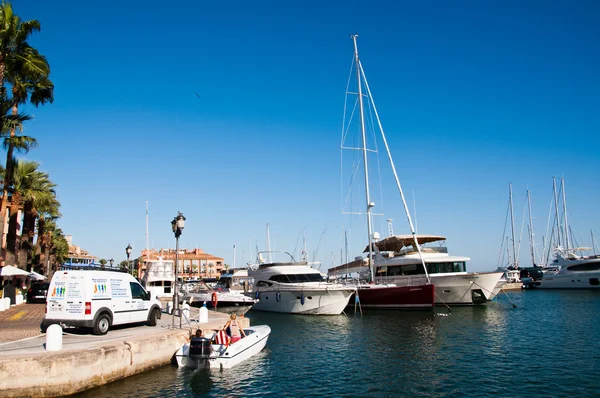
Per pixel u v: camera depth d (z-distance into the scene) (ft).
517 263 250.98
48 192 130.82
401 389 44.70
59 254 243.19
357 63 129.70
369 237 122.01
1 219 94.32
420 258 117.39
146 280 144.46
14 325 61.41
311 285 107.65
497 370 51.72
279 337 75.92
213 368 49.90
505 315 102.78
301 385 45.73
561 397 41.96
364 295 113.39
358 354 60.85
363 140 126.52
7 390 36.14
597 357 57.57
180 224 68.28
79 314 49.62
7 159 95.14
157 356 49.52
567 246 232.94
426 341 70.23
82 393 39.73
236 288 189.06
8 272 101.81
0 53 85.05
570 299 147.33
